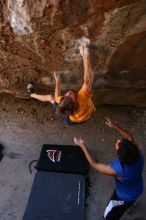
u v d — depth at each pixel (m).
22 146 5.70
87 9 3.75
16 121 6.05
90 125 6.01
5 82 5.59
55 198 4.80
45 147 5.47
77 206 4.73
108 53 4.64
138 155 3.75
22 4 3.83
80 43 4.42
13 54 4.92
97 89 5.65
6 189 5.12
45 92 5.71
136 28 4.02
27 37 4.45
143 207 4.88
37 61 5.01
